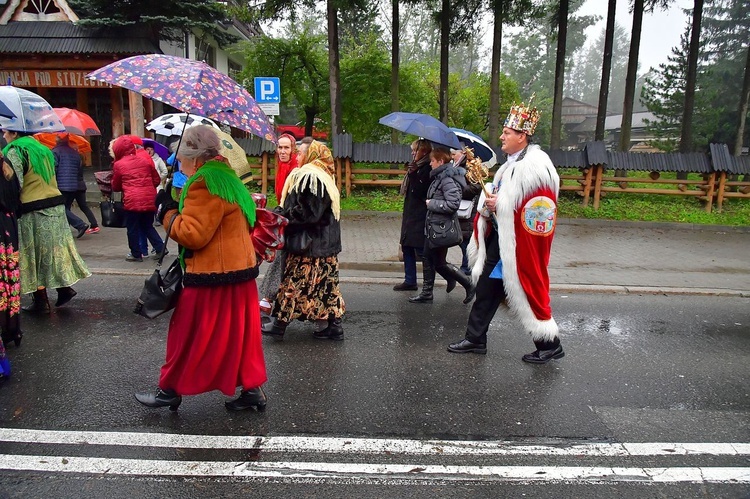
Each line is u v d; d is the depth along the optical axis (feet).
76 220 30.22
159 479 9.72
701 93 76.64
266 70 55.06
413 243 21.12
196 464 10.20
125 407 12.27
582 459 10.85
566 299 22.76
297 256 15.98
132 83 10.91
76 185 30.07
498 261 15.38
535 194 14.39
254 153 41.68
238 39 57.16
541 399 13.43
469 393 13.62
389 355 15.89
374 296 21.99
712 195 42.06
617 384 14.51
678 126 78.23
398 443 11.19
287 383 13.80
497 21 44.91
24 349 15.44
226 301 11.24
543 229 14.53
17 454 10.34
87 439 10.92
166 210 11.12
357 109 54.39
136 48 46.47
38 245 17.51
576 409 12.98
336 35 44.50
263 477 9.89
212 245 10.96
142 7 47.39
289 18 45.96
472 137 21.76
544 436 11.68
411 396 13.33
